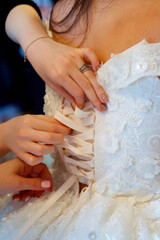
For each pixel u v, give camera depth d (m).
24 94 1.60
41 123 0.67
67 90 0.67
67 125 0.71
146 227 0.60
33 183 0.71
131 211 0.63
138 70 0.57
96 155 0.69
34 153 0.67
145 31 0.61
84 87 0.65
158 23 0.60
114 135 0.64
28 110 1.63
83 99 0.68
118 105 0.62
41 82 1.58
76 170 0.76
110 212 0.63
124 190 0.68
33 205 0.73
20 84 1.57
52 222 0.67
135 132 0.62
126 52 0.60
